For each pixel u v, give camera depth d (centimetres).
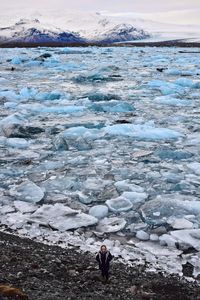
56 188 1235
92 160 1480
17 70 4547
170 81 3634
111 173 1352
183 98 2831
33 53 7381
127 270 799
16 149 1614
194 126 1978
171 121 2134
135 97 2831
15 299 569
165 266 844
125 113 2323
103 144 1681
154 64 5331
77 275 731
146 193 1206
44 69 4666
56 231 977
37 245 878
